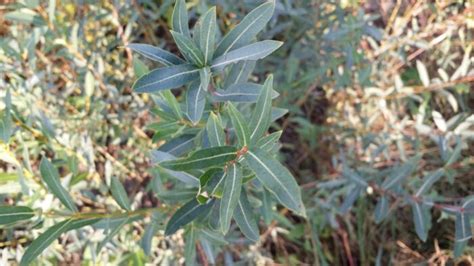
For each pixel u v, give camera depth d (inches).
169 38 25.7
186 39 11.5
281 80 25.5
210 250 18.1
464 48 22.5
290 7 21.8
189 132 15.4
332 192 24.6
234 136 15.5
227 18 24.4
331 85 25.6
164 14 24.7
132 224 21.0
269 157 10.4
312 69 24.1
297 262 25.7
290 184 10.2
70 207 13.7
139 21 23.5
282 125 28.4
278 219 22.8
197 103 11.8
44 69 22.4
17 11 19.0
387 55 24.1
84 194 21.2
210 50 11.7
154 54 12.4
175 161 10.3
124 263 21.6
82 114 21.7
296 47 24.4
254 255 24.1
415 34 22.4
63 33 19.9
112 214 14.4
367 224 25.7
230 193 10.8
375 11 26.5
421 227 18.0
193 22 25.7
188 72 11.9
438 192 23.9
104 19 22.3
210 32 11.5
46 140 18.0
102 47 22.7
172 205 16.3
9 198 20.0
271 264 25.0
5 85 18.4
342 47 23.3
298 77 25.8
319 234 26.5
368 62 24.1
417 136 22.8
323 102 27.1
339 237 26.7
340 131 25.7
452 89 24.1
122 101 22.6
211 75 11.9
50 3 18.5
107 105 22.5
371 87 23.8
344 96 25.5
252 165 10.6
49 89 21.5
